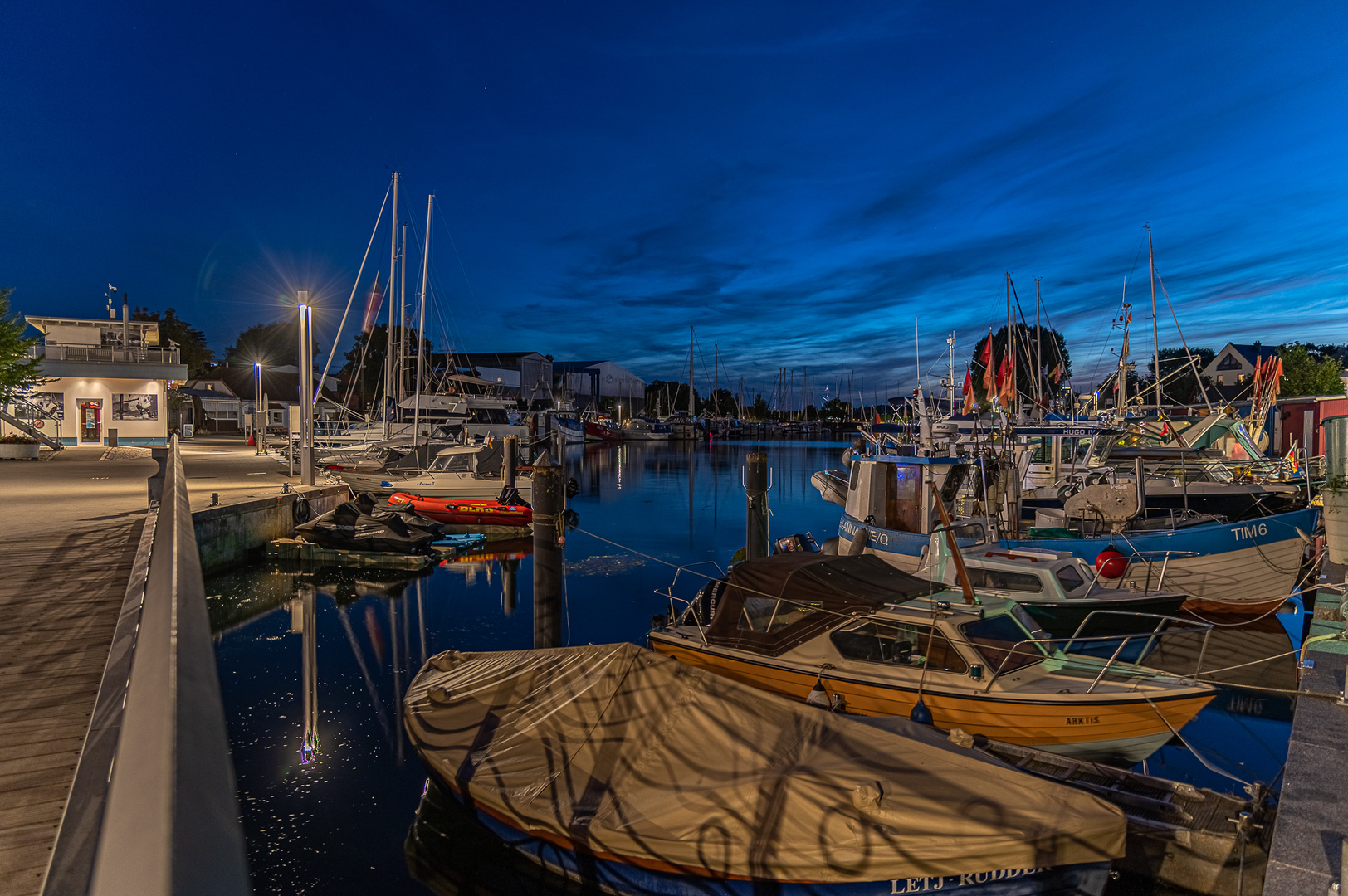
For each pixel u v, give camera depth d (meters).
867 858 4.36
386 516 17.92
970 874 4.34
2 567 7.91
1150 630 9.50
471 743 5.90
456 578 15.98
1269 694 8.96
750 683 7.70
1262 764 7.23
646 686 5.95
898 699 6.93
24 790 3.67
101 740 3.19
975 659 6.89
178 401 46.47
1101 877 4.53
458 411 42.50
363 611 13.35
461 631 12.20
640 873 4.81
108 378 32.31
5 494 14.02
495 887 5.52
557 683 6.29
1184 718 6.45
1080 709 6.46
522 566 17.33
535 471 10.41
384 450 26.75
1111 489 12.58
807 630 7.62
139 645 1.56
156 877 0.62
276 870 5.74
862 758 5.09
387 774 7.17
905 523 12.78
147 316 72.50
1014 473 13.59
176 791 0.83
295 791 6.85
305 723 8.35
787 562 8.26
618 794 5.15
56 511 11.79
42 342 32.22
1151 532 11.89
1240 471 17.81
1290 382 40.09
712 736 5.43
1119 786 6.02
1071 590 9.76
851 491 14.07
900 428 30.00
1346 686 5.68
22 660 5.29
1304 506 14.55
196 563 2.42
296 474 24.11
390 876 5.70
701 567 17.31
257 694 9.26
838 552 12.18
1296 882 3.62
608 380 103.94
